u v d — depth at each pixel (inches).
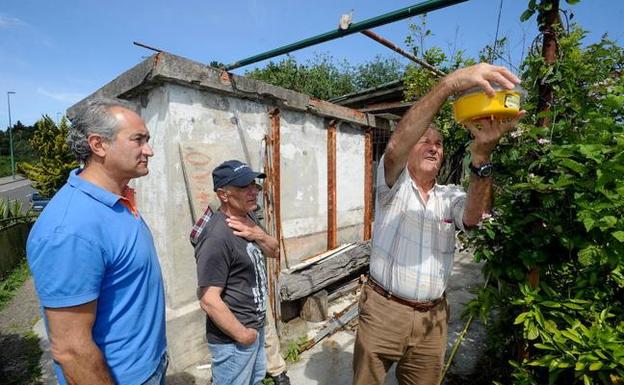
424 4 73.2
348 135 230.7
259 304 86.9
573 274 76.6
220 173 82.9
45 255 50.4
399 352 80.1
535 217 70.4
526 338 75.1
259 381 95.0
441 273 78.3
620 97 61.2
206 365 131.4
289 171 185.2
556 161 65.6
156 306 66.8
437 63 239.8
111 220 58.2
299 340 144.7
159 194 133.6
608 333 61.1
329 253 200.8
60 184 596.7
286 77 658.8
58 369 59.2
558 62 68.4
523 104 72.1
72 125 61.3
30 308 212.2
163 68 115.7
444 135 172.6
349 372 125.6
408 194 76.3
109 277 57.6
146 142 65.8
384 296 79.7
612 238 61.9
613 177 57.8
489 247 81.4
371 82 753.6
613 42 69.4
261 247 89.2
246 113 150.6
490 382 105.2
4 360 149.3
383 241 79.3
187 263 133.0
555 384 73.4
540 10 69.5
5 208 370.6
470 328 146.7
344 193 230.2
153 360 65.9
